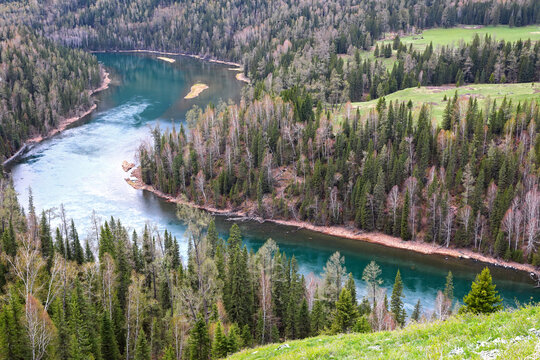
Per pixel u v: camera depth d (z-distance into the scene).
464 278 97.88
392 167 123.31
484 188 115.50
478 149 123.12
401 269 102.31
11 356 54.25
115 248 84.62
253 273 78.31
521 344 24.72
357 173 127.19
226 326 66.62
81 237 110.50
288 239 117.56
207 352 60.09
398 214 116.00
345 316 66.44
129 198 139.12
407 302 88.06
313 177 127.81
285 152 143.12
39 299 66.25
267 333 73.06
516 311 31.44
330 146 135.62
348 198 124.44
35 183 146.00
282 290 78.75
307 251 111.06
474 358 24.66
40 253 83.31
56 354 56.09
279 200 129.38
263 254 78.50
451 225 112.38
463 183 116.19
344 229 121.62
